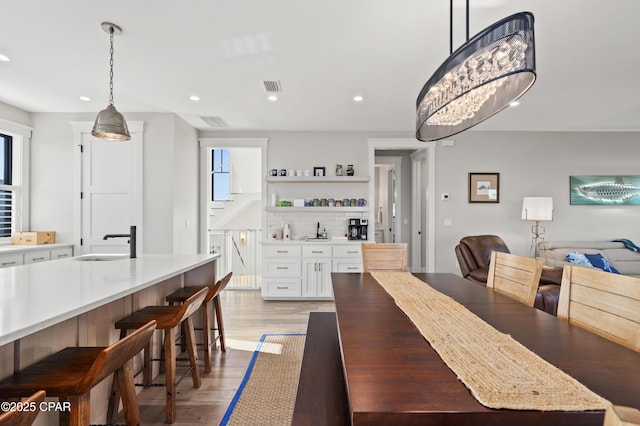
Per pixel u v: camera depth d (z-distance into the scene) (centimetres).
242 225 697
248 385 233
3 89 350
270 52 268
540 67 293
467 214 509
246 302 457
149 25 230
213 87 340
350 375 92
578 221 512
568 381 88
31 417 79
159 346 254
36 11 214
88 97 371
